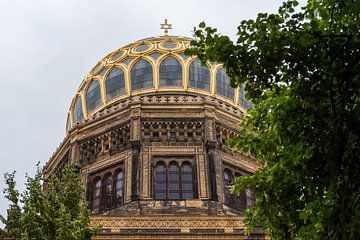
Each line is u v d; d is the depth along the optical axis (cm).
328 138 1582
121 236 4062
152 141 5109
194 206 4647
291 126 1681
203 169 4934
